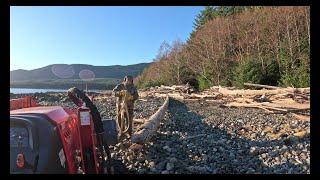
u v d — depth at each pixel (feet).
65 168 19.19
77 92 21.94
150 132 34.06
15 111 21.31
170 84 185.88
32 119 18.71
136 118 55.88
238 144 35.55
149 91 146.30
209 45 183.62
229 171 26.12
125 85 34.96
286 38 137.18
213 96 98.43
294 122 50.55
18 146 18.03
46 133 18.47
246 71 120.78
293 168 26.78
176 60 200.03
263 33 165.07
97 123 22.09
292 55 123.65
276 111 63.31
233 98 88.84
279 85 115.44
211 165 27.63
